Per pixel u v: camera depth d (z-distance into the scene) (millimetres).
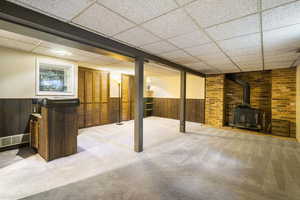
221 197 1641
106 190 1732
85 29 1913
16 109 3025
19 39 2434
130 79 6520
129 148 3107
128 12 1517
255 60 3465
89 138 3791
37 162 2408
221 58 3326
